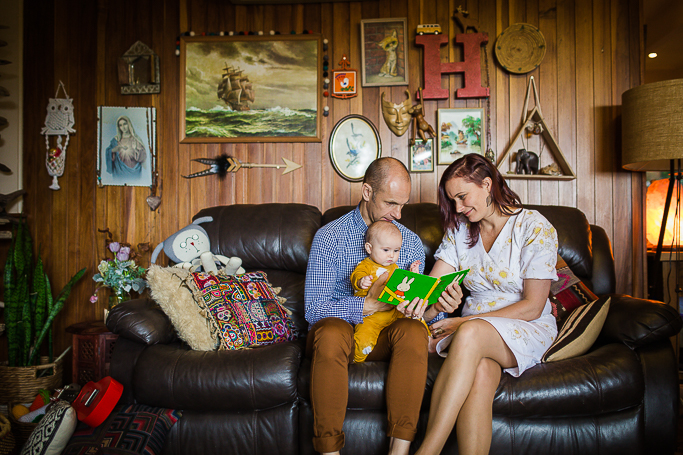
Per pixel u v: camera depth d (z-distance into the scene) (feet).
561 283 5.75
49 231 8.98
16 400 7.27
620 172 8.44
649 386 4.88
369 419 4.70
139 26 9.05
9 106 8.91
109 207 8.97
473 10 8.68
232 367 4.87
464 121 8.57
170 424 4.91
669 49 12.87
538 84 8.58
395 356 4.35
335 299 5.49
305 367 4.93
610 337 5.22
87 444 4.59
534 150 8.61
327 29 8.86
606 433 4.56
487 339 4.26
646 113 7.04
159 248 7.06
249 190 8.88
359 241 5.58
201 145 8.93
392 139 8.70
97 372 7.13
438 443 3.92
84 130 9.04
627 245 8.39
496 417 4.53
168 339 5.67
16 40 8.96
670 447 4.86
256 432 4.88
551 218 6.93
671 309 5.08
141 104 9.04
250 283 6.19
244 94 8.84
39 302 7.86
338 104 8.82
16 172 8.93
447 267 5.57
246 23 8.95
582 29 8.54
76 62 9.07
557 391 4.41
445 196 5.48
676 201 8.44
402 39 8.66
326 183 8.79
